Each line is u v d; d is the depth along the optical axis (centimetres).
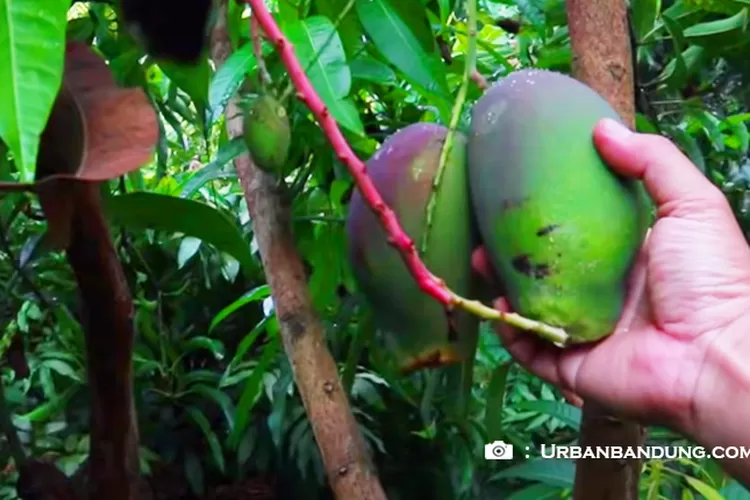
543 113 46
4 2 30
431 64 55
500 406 86
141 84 78
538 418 133
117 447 67
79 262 59
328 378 58
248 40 68
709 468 100
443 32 81
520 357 58
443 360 49
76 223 57
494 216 46
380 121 97
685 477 89
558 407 98
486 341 105
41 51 30
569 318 44
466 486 126
